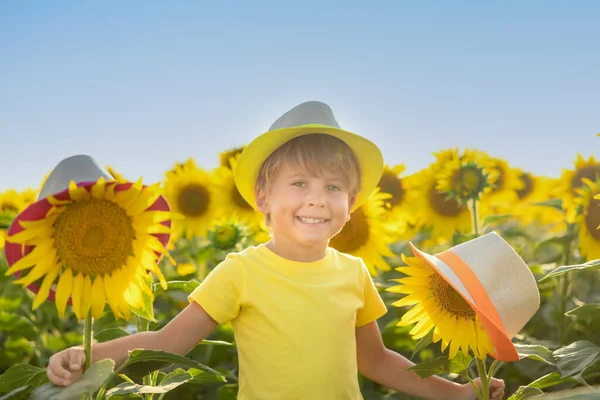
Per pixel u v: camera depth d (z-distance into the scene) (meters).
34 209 1.97
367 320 2.90
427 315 2.68
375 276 4.80
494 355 2.54
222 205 6.98
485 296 2.50
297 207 2.61
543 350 2.68
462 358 2.64
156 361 2.12
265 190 2.75
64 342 4.65
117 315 2.07
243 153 2.74
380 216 4.62
